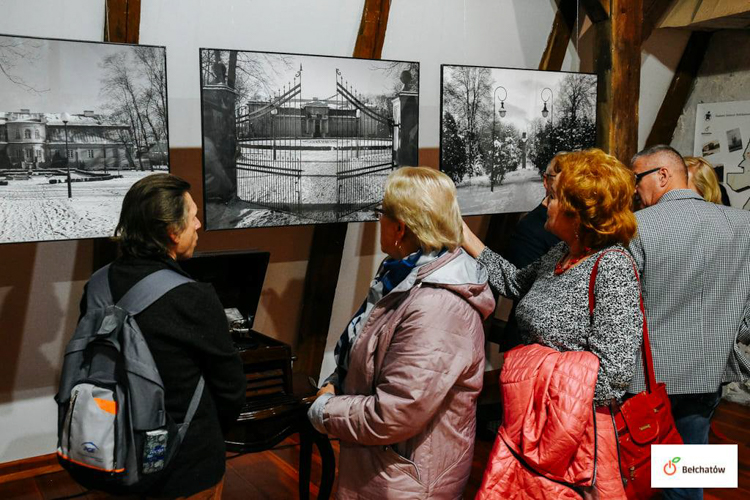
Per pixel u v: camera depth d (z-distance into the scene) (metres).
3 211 2.36
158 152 2.63
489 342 4.30
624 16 3.89
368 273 3.85
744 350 4.32
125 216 1.60
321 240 3.49
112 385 1.48
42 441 3.05
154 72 2.58
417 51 3.79
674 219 2.00
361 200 3.11
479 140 3.36
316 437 2.45
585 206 1.68
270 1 3.28
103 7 2.90
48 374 3.03
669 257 1.96
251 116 2.79
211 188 2.73
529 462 1.62
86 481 1.50
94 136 2.49
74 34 2.86
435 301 1.55
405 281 1.59
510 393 1.69
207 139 2.70
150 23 3.00
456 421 1.64
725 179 4.67
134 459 1.47
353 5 3.53
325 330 3.57
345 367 1.80
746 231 2.02
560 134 3.62
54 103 2.40
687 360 1.96
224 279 2.55
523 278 2.11
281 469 3.15
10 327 2.92
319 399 1.69
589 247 1.75
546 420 1.62
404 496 1.59
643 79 4.75
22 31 2.75
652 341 1.97
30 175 2.39
